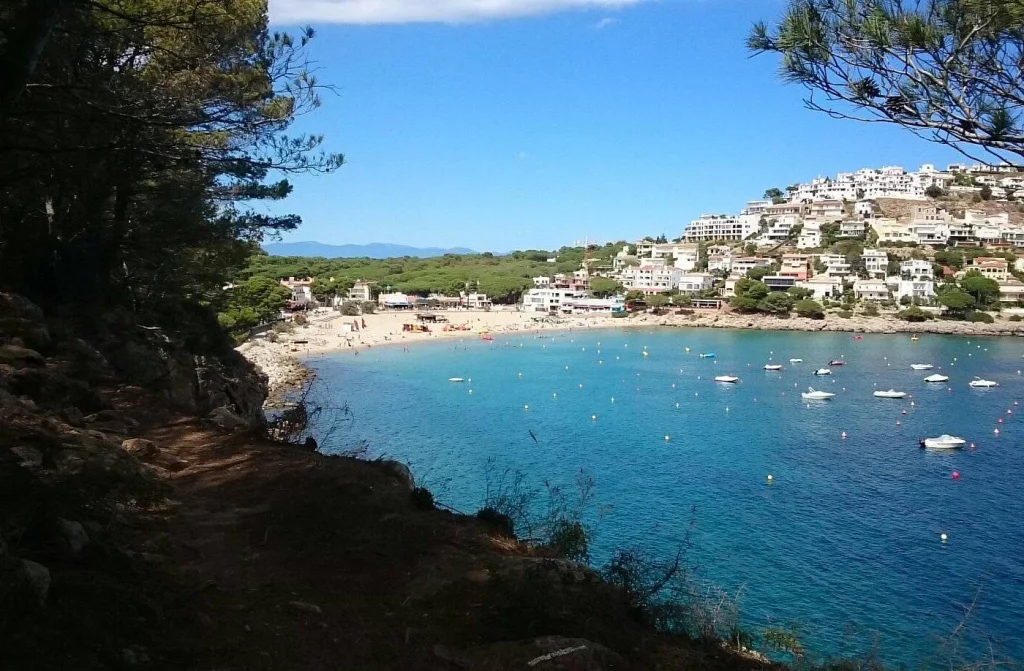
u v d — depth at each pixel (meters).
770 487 40.44
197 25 14.45
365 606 7.62
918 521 34.97
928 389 77.56
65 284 21.19
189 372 24.17
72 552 6.94
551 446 50.47
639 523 34.06
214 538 9.16
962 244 190.00
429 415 61.94
